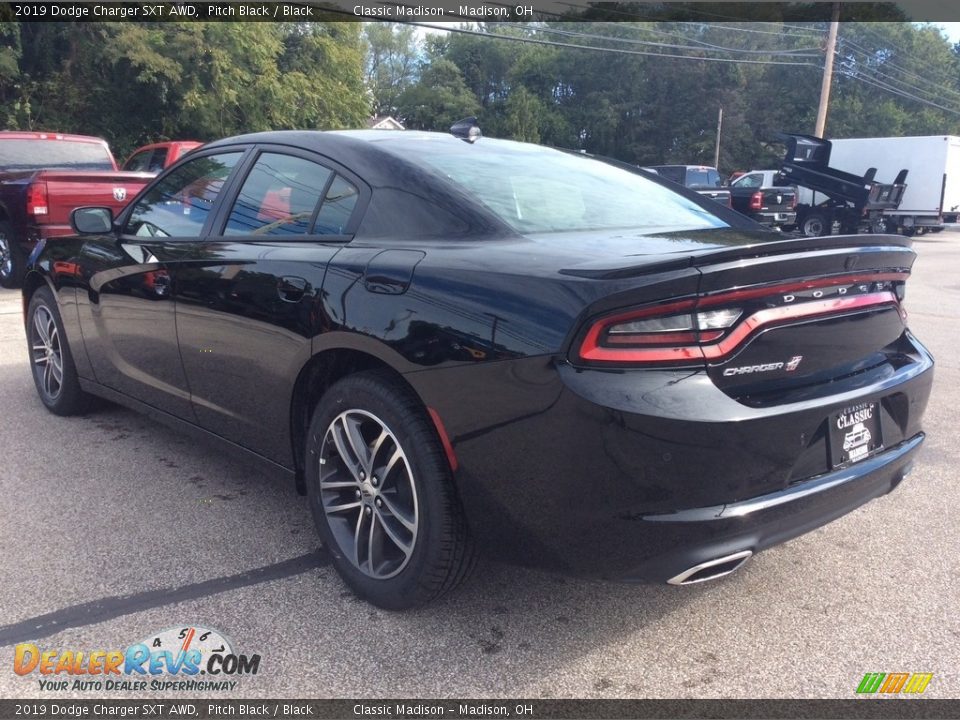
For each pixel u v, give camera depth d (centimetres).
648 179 378
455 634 269
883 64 5362
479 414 239
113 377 421
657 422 218
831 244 246
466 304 245
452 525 256
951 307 1010
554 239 272
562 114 5928
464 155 332
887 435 279
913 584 307
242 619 274
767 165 5666
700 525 224
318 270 291
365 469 278
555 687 243
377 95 6675
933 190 2269
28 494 372
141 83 2250
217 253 339
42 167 1078
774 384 243
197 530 339
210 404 351
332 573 306
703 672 252
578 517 229
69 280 439
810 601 295
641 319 221
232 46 2352
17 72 2094
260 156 356
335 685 242
